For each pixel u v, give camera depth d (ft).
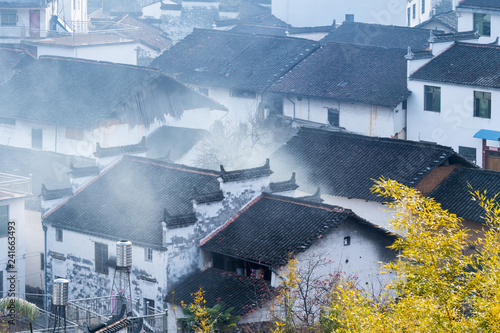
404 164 164.86
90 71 210.38
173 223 131.34
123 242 119.14
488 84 200.54
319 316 107.76
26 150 173.78
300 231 129.59
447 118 208.44
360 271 133.28
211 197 135.13
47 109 202.08
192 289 131.03
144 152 159.63
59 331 107.96
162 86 205.46
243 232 134.21
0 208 147.54
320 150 175.32
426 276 73.56
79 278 145.07
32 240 156.56
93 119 194.08
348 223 131.54
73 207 148.77
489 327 68.74
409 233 76.28
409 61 212.43
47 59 219.41
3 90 211.61
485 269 74.02
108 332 96.43
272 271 124.16
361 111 217.77
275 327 108.27
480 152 204.54
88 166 161.38
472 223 151.84
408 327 71.77
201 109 213.25
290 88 228.63
